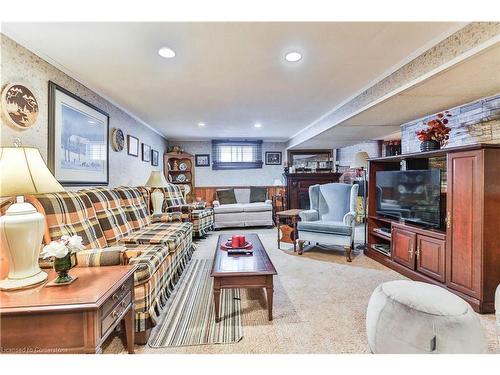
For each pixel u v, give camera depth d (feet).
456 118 9.83
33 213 4.29
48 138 7.45
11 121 6.20
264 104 12.09
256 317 6.57
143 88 9.86
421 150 9.24
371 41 6.46
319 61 7.58
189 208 15.51
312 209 13.65
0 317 3.50
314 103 11.99
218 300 6.35
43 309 3.47
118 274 4.60
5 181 3.87
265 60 7.51
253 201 21.01
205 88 9.91
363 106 10.02
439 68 6.39
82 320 3.60
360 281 8.88
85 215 7.36
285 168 22.40
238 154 22.88
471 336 3.91
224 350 5.29
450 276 7.51
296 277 9.28
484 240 6.64
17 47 6.34
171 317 6.59
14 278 4.06
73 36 6.16
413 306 4.17
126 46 6.68
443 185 10.25
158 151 19.25
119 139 12.28
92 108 9.77
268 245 14.02
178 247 9.08
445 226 8.57
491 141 8.54
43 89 7.27
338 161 23.41
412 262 9.05
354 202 12.28
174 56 7.25
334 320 6.41
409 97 8.54
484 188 6.64
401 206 10.11
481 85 7.47
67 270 4.22
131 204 10.66
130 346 5.08
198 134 20.12
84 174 9.29
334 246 13.67
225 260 7.11
